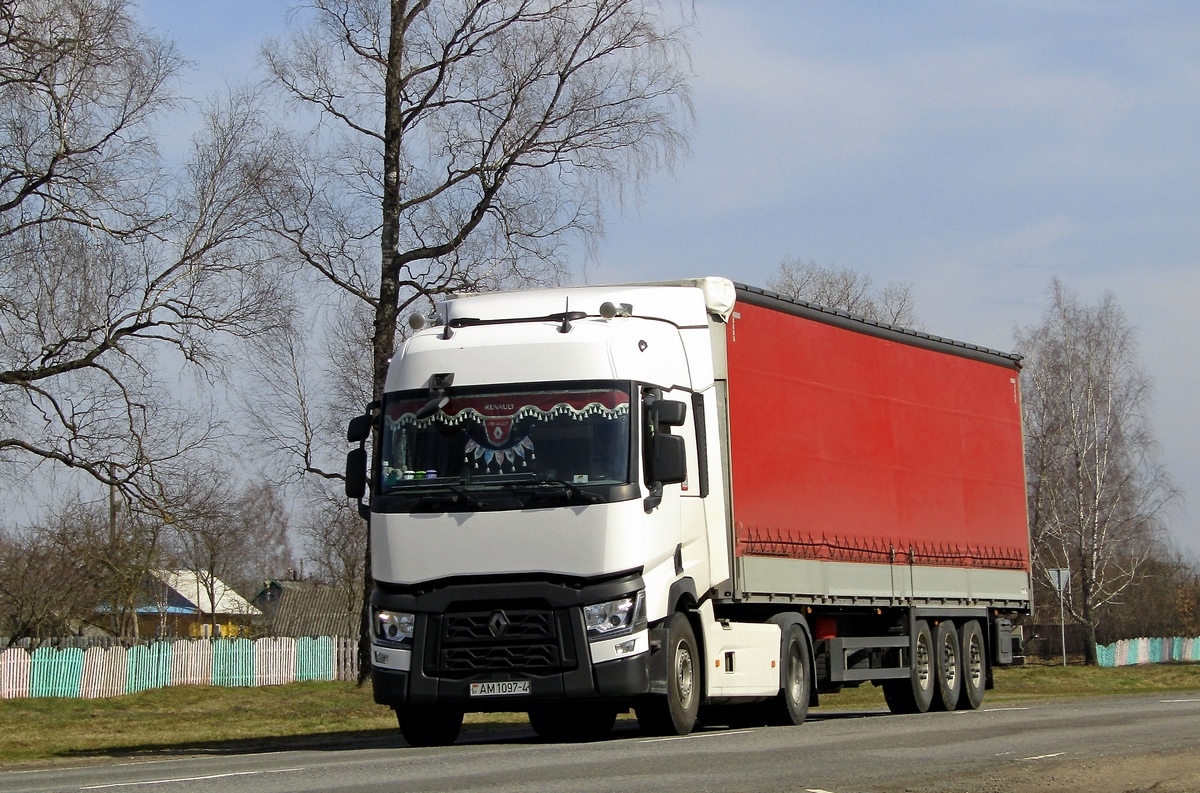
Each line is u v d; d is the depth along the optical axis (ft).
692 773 31.53
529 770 32.60
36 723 83.41
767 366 56.80
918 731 47.80
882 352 66.39
